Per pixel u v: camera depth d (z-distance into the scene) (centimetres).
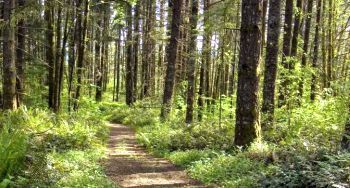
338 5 2475
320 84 2264
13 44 1434
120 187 924
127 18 3544
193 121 1973
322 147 901
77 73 2500
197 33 1862
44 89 2391
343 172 680
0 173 683
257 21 1118
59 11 1995
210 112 2244
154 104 3097
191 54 1994
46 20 2106
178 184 952
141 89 4019
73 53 2191
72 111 2153
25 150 787
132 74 3709
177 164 1189
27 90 2203
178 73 2817
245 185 821
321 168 717
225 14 1602
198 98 2442
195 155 1194
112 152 1446
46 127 1384
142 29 3853
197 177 998
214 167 999
